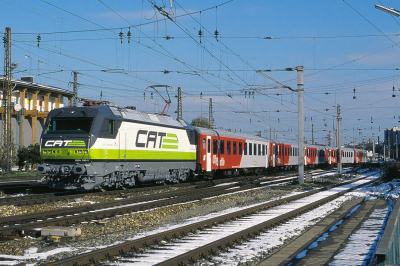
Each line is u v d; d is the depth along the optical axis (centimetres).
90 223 1275
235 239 1012
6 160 3781
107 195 2000
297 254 909
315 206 1756
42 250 920
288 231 1180
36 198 1884
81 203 1720
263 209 1652
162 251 903
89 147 1908
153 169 2362
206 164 2959
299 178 2894
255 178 3594
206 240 1020
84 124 1950
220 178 3541
